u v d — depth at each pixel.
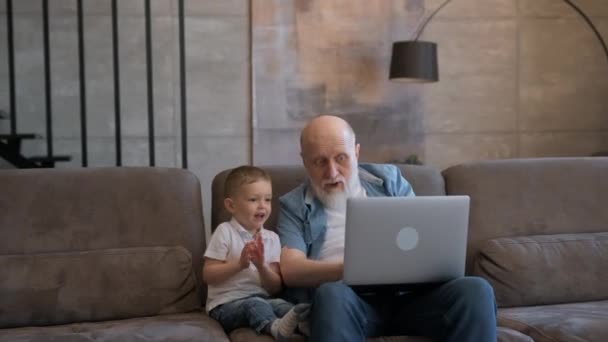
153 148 4.35
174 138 4.92
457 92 5.09
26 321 2.45
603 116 5.23
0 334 2.30
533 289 2.69
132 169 2.74
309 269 2.40
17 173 2.65
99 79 4.88
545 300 2.71
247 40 4.95
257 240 2.41
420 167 2.89
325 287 2.11
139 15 4.87
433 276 2.21
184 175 2.78
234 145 4.97
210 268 2.51
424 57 4.64
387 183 2.64
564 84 5.20
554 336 2.31
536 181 2.92
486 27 5.09
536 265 2.71
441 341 2.19
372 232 2.12
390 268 2.16
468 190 2.87
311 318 2.11
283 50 4.91
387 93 4.99
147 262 2.56
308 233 2.55
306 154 2.58
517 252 2.72
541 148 5.20
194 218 2.73
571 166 2.98
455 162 5.10
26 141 4.87
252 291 2.50
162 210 2.68
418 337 2.25
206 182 4.95
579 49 5.20
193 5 4.91
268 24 4.90
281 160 4.95
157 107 4.91
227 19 4.93
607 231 2.89
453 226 2.18
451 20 5.05
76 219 2.60
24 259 2.50
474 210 2.85
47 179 2.65
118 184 2.68
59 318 2.47
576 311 2.53
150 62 4.31
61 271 2.49
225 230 2.57
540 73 5.17
